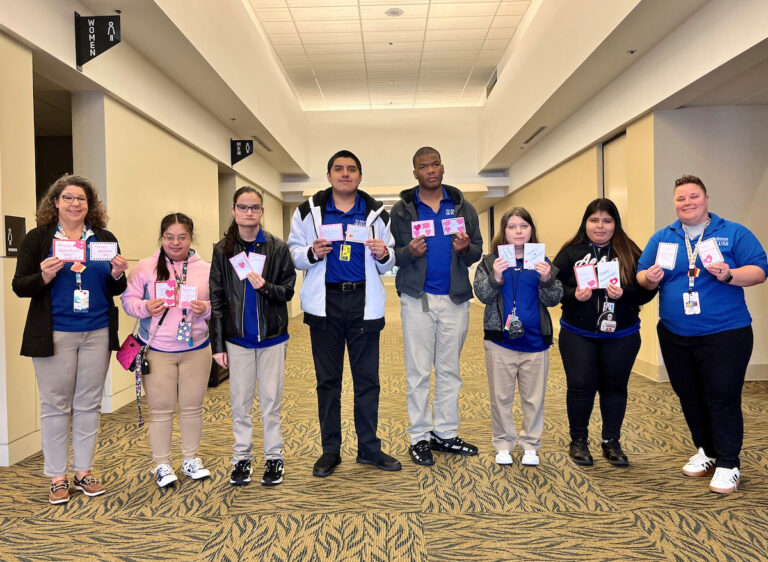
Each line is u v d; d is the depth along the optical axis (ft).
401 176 41.06
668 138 17.71
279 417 9.56
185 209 21.66
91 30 13.21
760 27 12.46
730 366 8.71
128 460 10.68
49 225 8.55
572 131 25.67
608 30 16.40
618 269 9.34
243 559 6.87
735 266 8.99
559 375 19.06
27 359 11.15
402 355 24.12
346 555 6.95
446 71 33.76
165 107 19.10
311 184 41.29
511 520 7.89
